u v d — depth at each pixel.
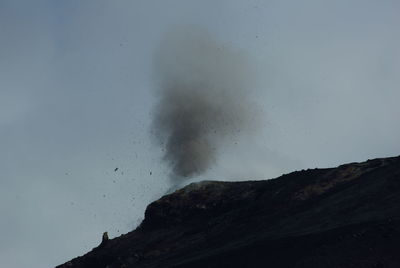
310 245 160.00
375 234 154.12
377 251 147.00
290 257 157.00
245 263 163.50
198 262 177.38
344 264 145.88
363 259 145.62
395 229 154.25
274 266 155.75
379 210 174.25
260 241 178.00
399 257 143.25
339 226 169.62
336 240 157.50
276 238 176.00
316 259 150.88
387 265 141.62
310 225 181.88
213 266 169.88
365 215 173.50
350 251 150.12
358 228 161.00
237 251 174.00
